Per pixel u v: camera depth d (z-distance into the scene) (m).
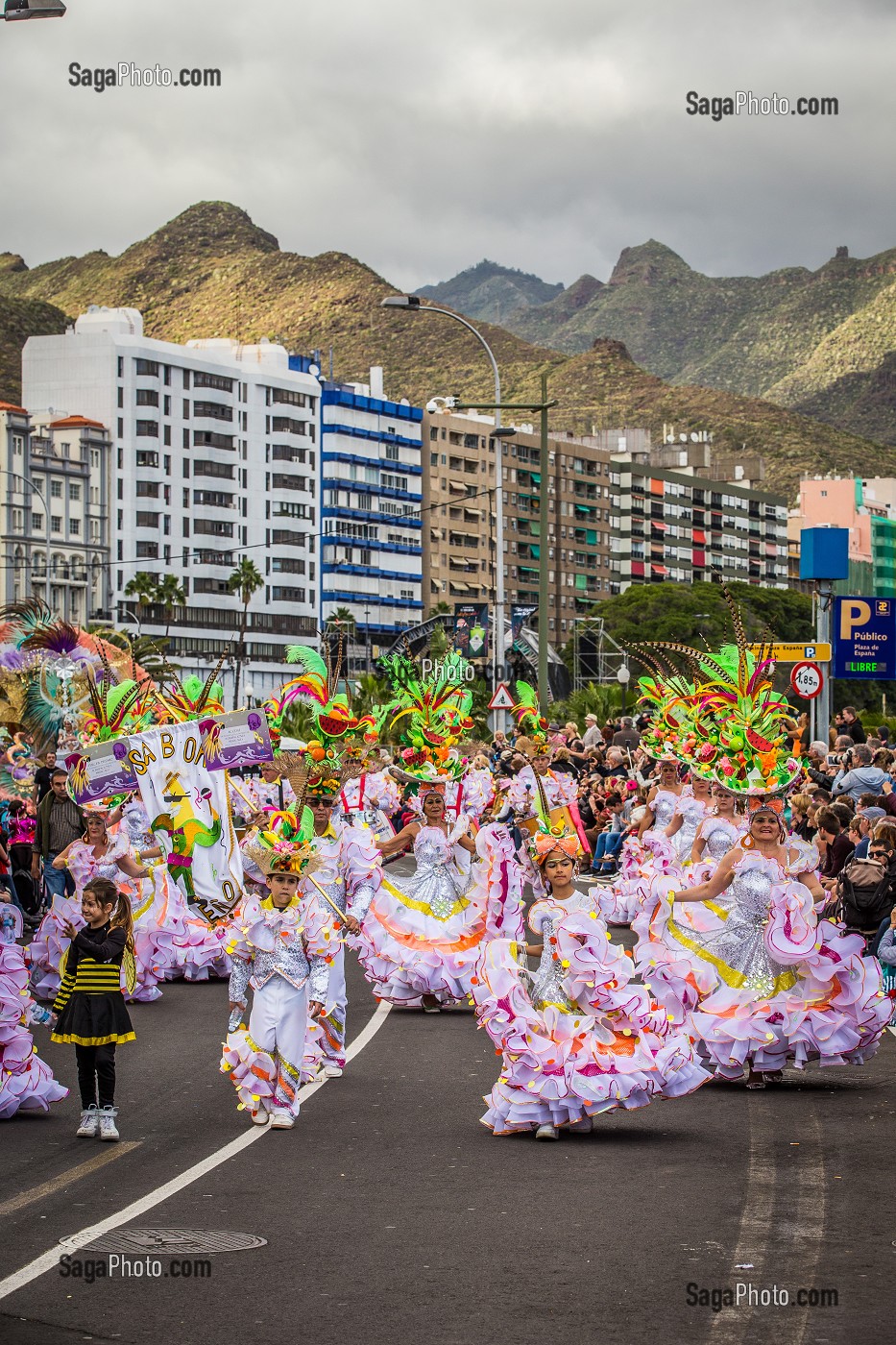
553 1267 7.73
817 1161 9.80
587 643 133.00
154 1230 8.47
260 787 18.42
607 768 30.53
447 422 145.00
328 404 132.75
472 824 16.27
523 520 155.38
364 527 135.25
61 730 20.75
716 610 134.75
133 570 115.19
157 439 117.31
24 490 103.31
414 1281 7.56
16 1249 8.14
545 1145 10.36
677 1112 11.45
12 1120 11.39
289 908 11.16
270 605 127.50
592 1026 10.65
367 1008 16.67
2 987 11.59
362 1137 10.67
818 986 12.33
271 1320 7.04
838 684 152.00
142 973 16.64
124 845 16.06
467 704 16.84
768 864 12.45
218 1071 13.00
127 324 118.31
